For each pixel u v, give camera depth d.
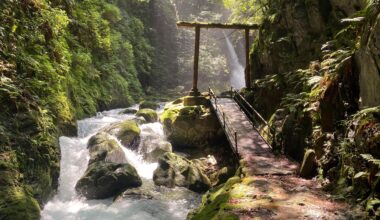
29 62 9.78
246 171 8.73
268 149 10.50
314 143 8.53
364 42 7.14
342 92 8.02
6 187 7.00
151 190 10.08
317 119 8.80
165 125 14.67
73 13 16.84
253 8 19.50
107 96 19.55
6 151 7.50
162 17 35.34
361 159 6.51
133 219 8.45
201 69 36.59
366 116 6.68
